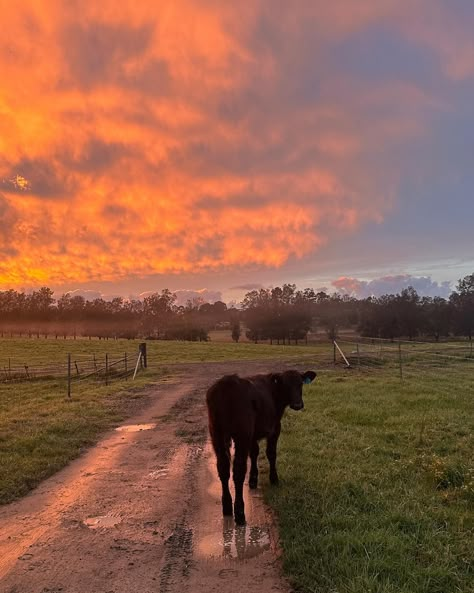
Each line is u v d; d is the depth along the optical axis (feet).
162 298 419.33
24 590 14.47
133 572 15.42
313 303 397.80
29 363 118.73
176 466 27.96
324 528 17.30
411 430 33.53
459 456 26.61
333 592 13.38
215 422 20.33
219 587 14.38
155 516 20.15
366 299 390.83
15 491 23.31
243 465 19.52
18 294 424.46
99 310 428.56
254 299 348.59
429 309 313.12
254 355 149.89
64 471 27.30
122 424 41.70
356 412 41.01
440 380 63.77
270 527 18.71
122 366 107.14
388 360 99.35
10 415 45.57
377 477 23.17
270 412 22.97
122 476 26.12
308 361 108.78
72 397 58.18
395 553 15.20
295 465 25.88
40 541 17.89
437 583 13.73
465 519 18.16
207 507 21.07
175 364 115.85
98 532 18.63
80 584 14.75
